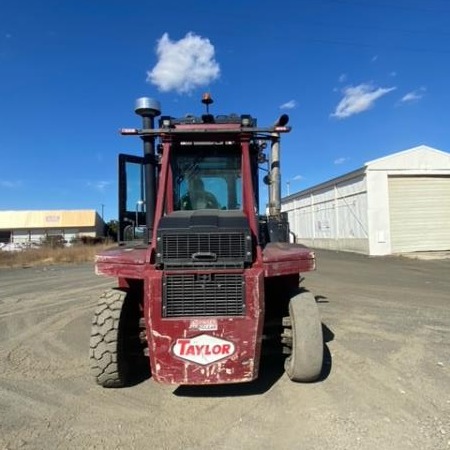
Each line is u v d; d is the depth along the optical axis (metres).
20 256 34.31
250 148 6.91
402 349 7.35
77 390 5.92
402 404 5.21
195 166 6.62
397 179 30.88
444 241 31.09
